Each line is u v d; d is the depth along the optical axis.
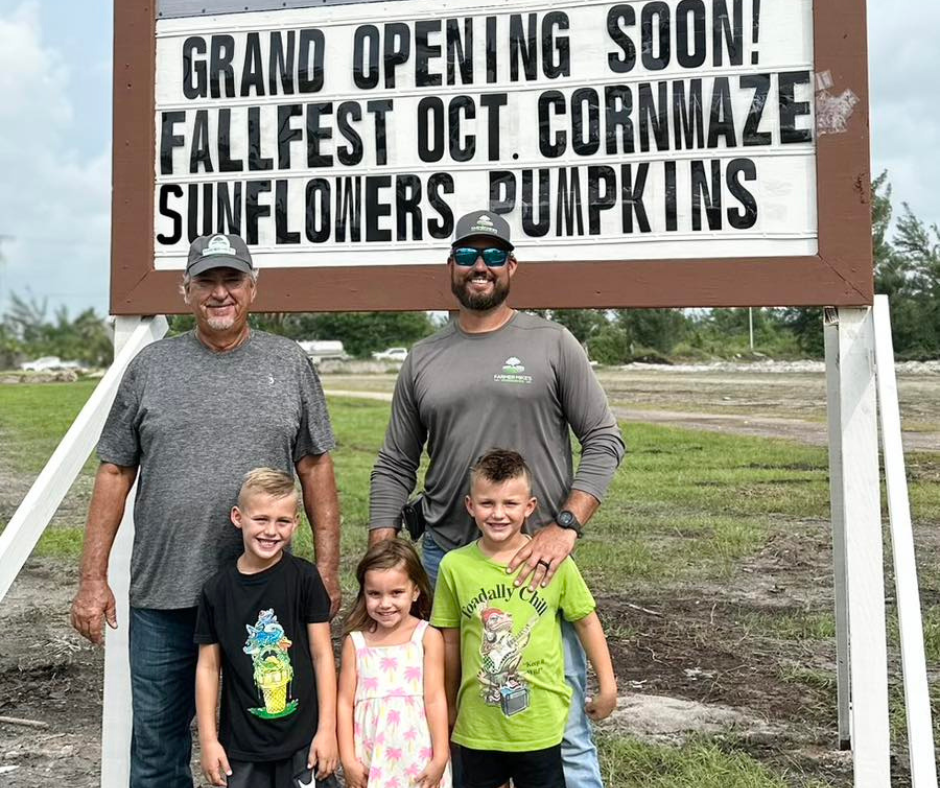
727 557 7.61
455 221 3.58
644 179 3.45
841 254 3.28
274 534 2.79
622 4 3.47
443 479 3.12
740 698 4.80
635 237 3.45
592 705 2.92
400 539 2.95
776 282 3.33
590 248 3.48
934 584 6.74
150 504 3.02
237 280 3.04
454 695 2.98
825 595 6.60
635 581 7.10
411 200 3.62
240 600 2.83
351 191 3.67
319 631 2.88
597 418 3.07
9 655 5.77
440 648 2.90
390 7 3.64
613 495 9.66
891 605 6.38
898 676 5.18
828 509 8.89
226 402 3.02
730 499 9.34
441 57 3.60
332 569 3.17
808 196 3.34
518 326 3.12
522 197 3.53
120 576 3.79
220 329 3.03
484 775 2.88
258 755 2.78
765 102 3.37
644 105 3.45
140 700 3.09
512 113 3.55
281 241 3.71
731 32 3.39
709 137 3.40
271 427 3.03
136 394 3.08
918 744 2.63
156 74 3.83
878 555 3.15
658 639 5.80
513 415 3.03
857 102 3.29
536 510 3.07
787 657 5.40
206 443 2.99
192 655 3.12
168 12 3.82
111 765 3.73
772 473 10.23
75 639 6.07
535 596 2.84
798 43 3.35
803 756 4.08
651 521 8.72
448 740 2.88
